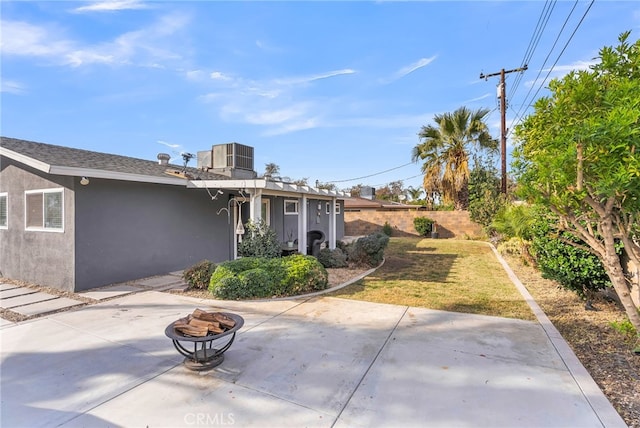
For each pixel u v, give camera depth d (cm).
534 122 372
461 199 1961
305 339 423
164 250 866
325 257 985
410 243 1655
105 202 727
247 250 821
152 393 301
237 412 273
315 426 256
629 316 364
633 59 329
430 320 497
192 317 368
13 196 804
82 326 476
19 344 412
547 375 330
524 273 880
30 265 759
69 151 845
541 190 354
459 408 277
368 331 452
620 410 274
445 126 1856
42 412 275
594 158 293
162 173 881
